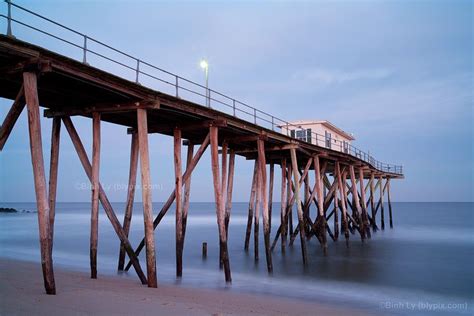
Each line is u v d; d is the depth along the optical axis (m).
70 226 43.31
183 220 15.30
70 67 8.26
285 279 14.52
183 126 13.27
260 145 15.59
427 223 48.00
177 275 13.83
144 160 10.18
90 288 9.27
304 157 22.11
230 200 18.36
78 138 10.91
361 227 26.14
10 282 9.12
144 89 9.93
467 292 12.97
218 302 9.30
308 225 28.62
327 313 9.48
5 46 7.13
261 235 31.91
